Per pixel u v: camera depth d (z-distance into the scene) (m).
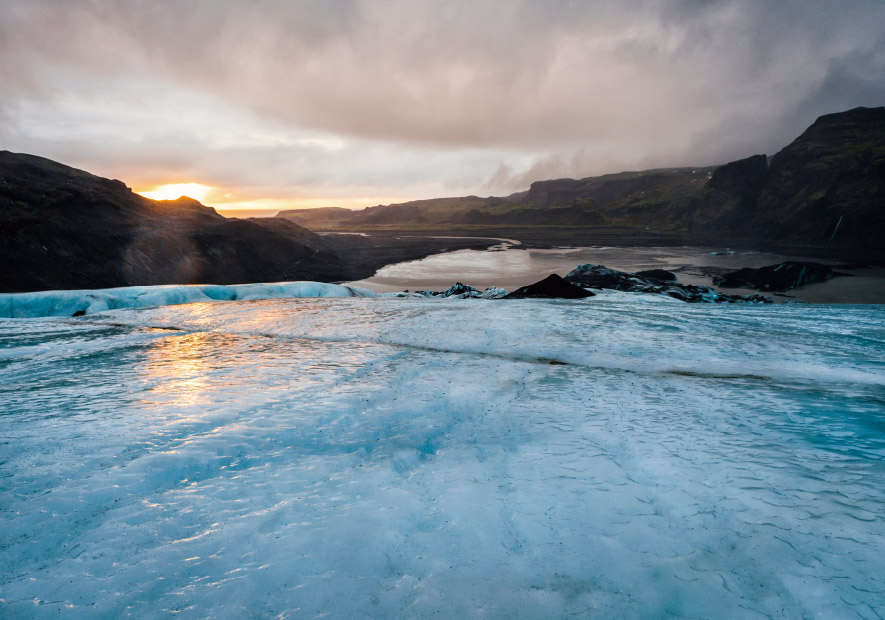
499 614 2.38
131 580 2.67
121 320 16.23
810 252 152.88
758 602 2.43
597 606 2.43
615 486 3.85
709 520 3.25
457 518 3.37
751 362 9.16
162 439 4.93
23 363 9.48
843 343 10.84
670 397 6.74
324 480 4.07
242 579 2.67
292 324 14.42
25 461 4.34
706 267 106.44
